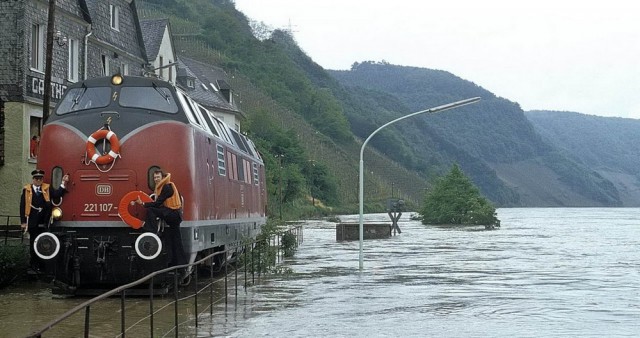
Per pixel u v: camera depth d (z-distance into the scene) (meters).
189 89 69.62
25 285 19.89
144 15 163.88
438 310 16.70
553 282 23.23
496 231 68.56
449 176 85.12
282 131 117.25
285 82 186.12
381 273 25.73
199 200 17.70
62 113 17.25
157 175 16.42
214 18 186.50
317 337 13.05
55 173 16.86
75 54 30.14
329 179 128.50
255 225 28.27
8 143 26.05
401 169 193.50
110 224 16.53
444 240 50.59
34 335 6.63
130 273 16.72
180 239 16.66
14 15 26.08
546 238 55.22
